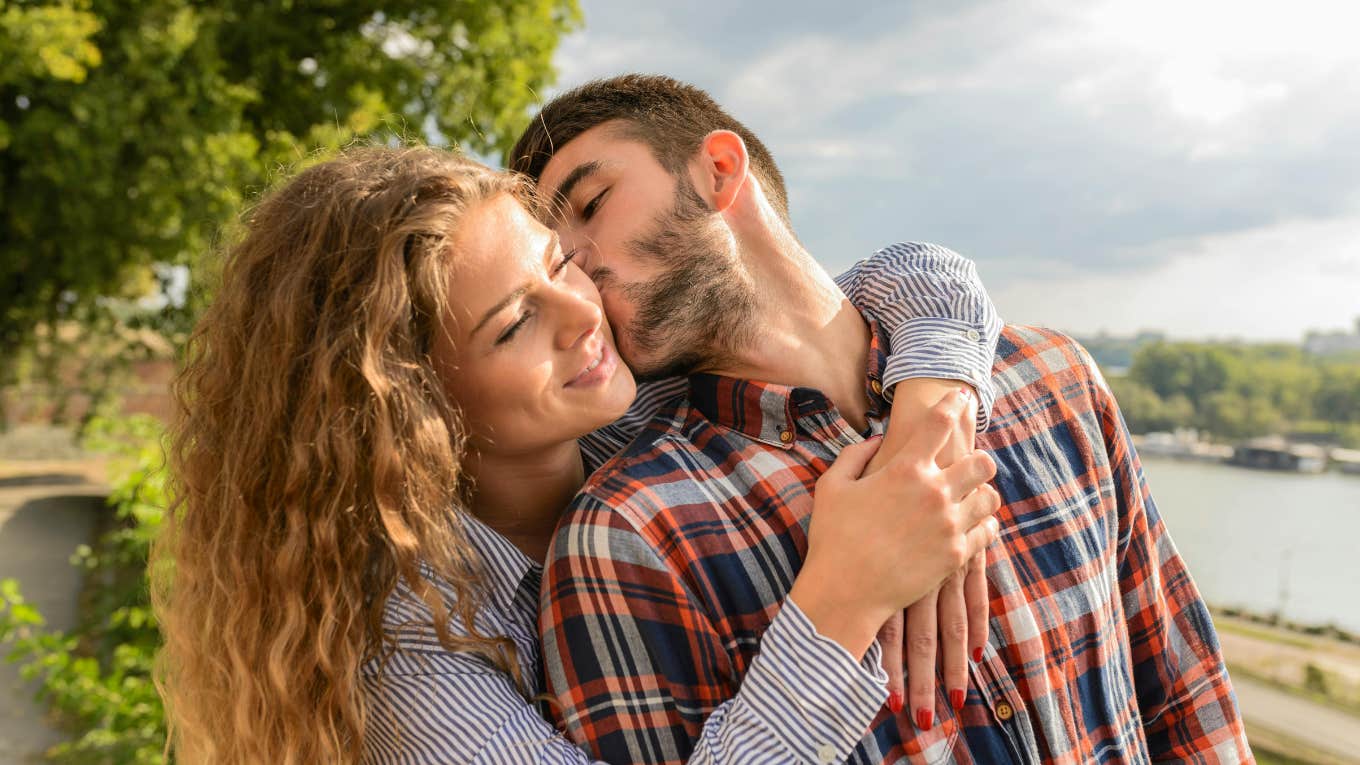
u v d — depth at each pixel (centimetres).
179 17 1012
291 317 132
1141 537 153
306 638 131
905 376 135
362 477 129
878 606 114
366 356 125
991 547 131
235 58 1153
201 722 143
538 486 148
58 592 859
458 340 130
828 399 135
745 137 158
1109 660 139
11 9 831
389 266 126
